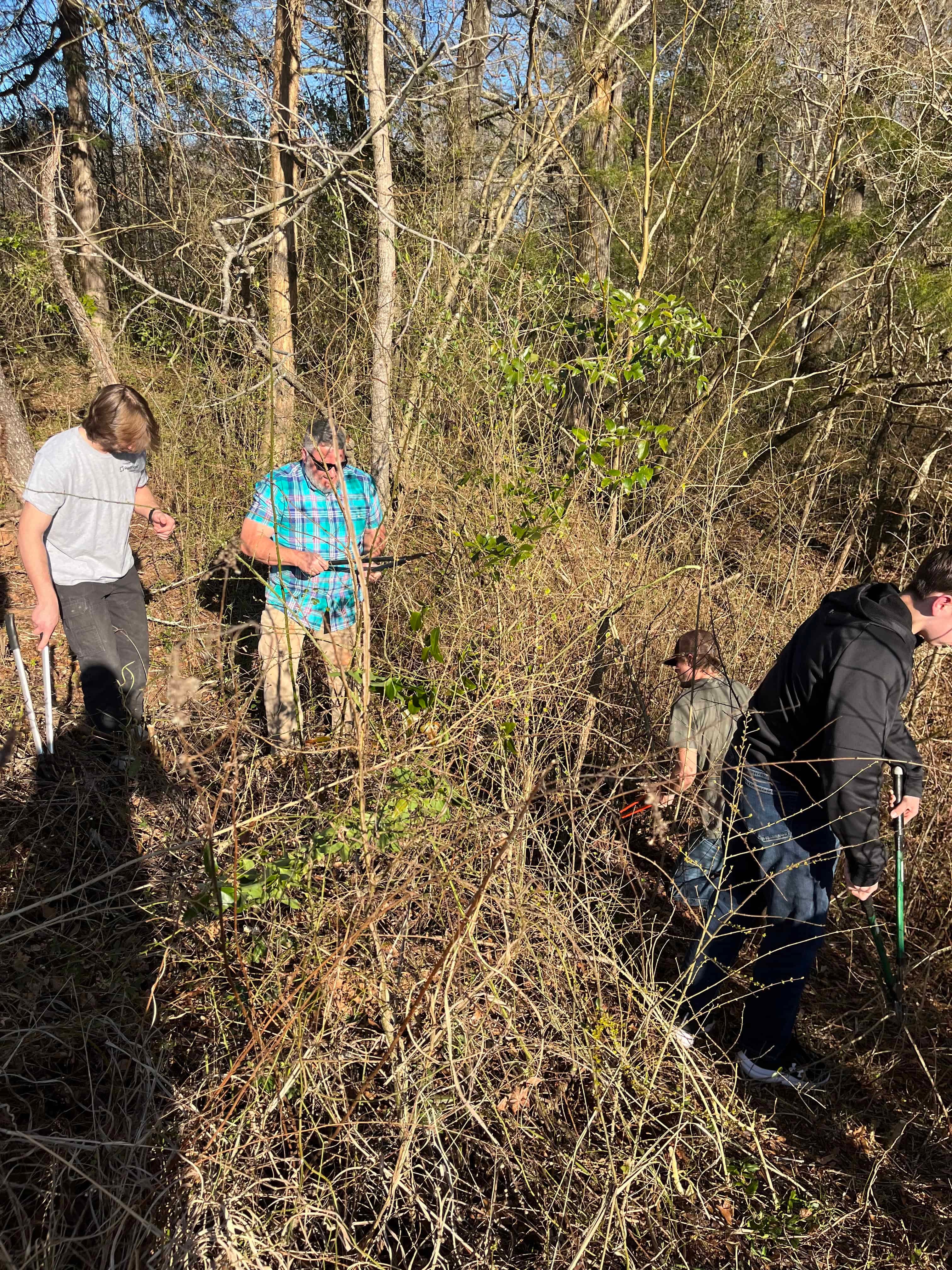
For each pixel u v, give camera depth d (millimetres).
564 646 3494
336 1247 2191
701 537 4492
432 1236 2230
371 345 4980
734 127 7059
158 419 5801
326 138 6582
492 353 4387
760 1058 2902
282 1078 2398
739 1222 2479
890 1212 2549
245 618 4984
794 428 6359
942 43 6316
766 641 4285
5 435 6148
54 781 3523
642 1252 2361
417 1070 2482
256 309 6023
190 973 2762
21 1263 2002
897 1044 3082
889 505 5980
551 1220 2330
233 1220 2135
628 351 3857
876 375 6316
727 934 2885
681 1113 2664
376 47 4676
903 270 6461
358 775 2510
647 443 3549
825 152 7359
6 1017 2570
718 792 3008
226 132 6461
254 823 2758
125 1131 2305
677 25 6961
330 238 6629
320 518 3564
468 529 4000
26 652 4715
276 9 5789
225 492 5371
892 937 3527
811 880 2746
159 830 3264
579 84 5191
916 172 6297
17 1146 2254
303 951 2619
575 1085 2768
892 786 2939
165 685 4062
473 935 2547
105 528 3389
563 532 3664
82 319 6227
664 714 3883
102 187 9625
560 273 6191
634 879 3496
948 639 2650
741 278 7398
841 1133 2787
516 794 3002
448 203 6215
